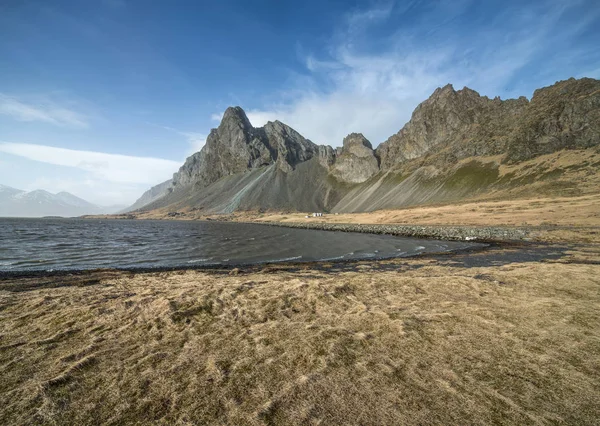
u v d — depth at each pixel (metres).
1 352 7.88
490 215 84.12
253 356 7.68
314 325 9.78
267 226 144.75
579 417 5.25
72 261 33.25
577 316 10.16
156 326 9.78
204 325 9.95
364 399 5.82
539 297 12.53
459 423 5.12
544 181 129.00
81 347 8.23
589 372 6.70
